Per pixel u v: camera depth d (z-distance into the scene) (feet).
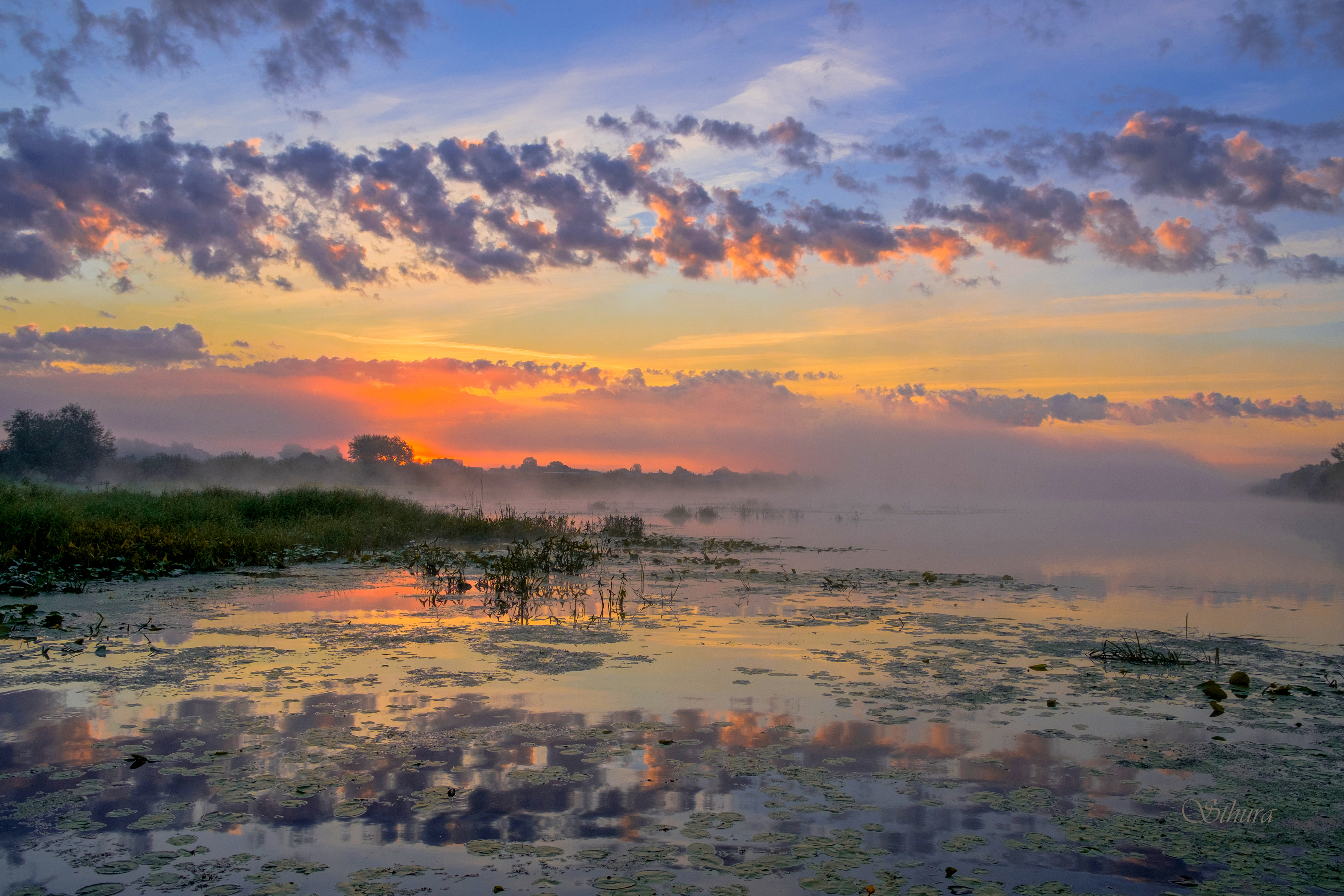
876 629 30.22
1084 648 27.25
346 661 24.23
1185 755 16.78
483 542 67.51
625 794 14.55
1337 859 12.30
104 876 11.40
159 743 16.79
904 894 11.16
